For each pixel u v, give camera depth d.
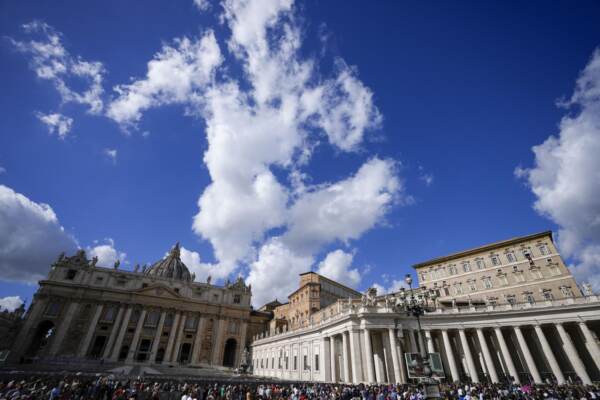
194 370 64.69
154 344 74.38
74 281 74.50
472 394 25.48
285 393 28.88
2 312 80.25
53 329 69.06
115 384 28.00
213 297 87.94
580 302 38.41
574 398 25.31
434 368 19.55
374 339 42.09
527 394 26.83
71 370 46.50
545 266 50.12
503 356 41.84
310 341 51.19
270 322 88.25
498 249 55.69
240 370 64.50
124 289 77.25
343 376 43.31
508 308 42.28
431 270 63.16
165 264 97.25
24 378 28.22
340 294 81.06
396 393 25.62
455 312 43.34
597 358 35.97
